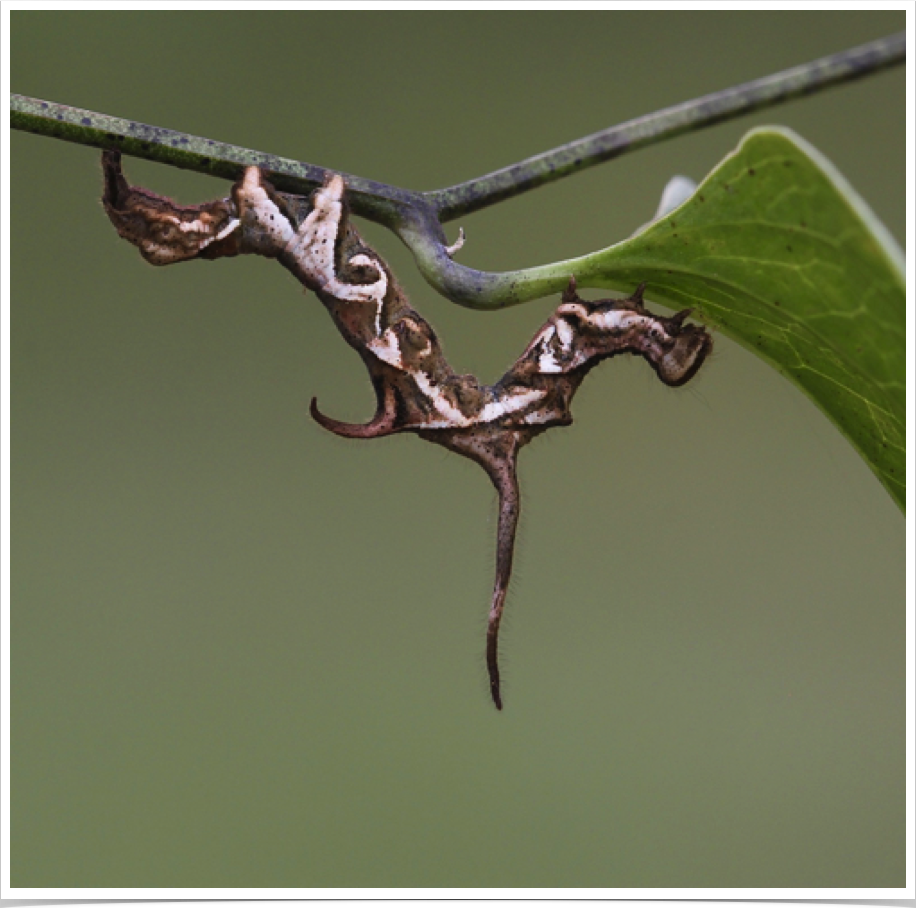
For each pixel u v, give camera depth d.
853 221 0.21
